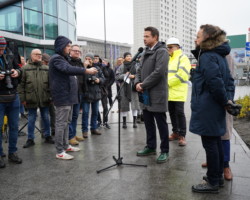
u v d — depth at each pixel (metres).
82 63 5.05
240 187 2.87
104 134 5.88
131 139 5.36
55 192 2.84
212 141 2.70
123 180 3.14
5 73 3.54
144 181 3.10
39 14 14.34
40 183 3.10
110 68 8.83
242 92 18.98
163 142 3.87
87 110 5.47
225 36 2.62
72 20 19.23
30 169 3.62
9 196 2.75
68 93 4.05
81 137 5.40
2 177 3.32
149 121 4.13
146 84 3.71
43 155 4.30
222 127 2.67
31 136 4.93
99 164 3.79
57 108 4.05
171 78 4.71
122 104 6.40
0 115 3.69
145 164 3.74
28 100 4.81
